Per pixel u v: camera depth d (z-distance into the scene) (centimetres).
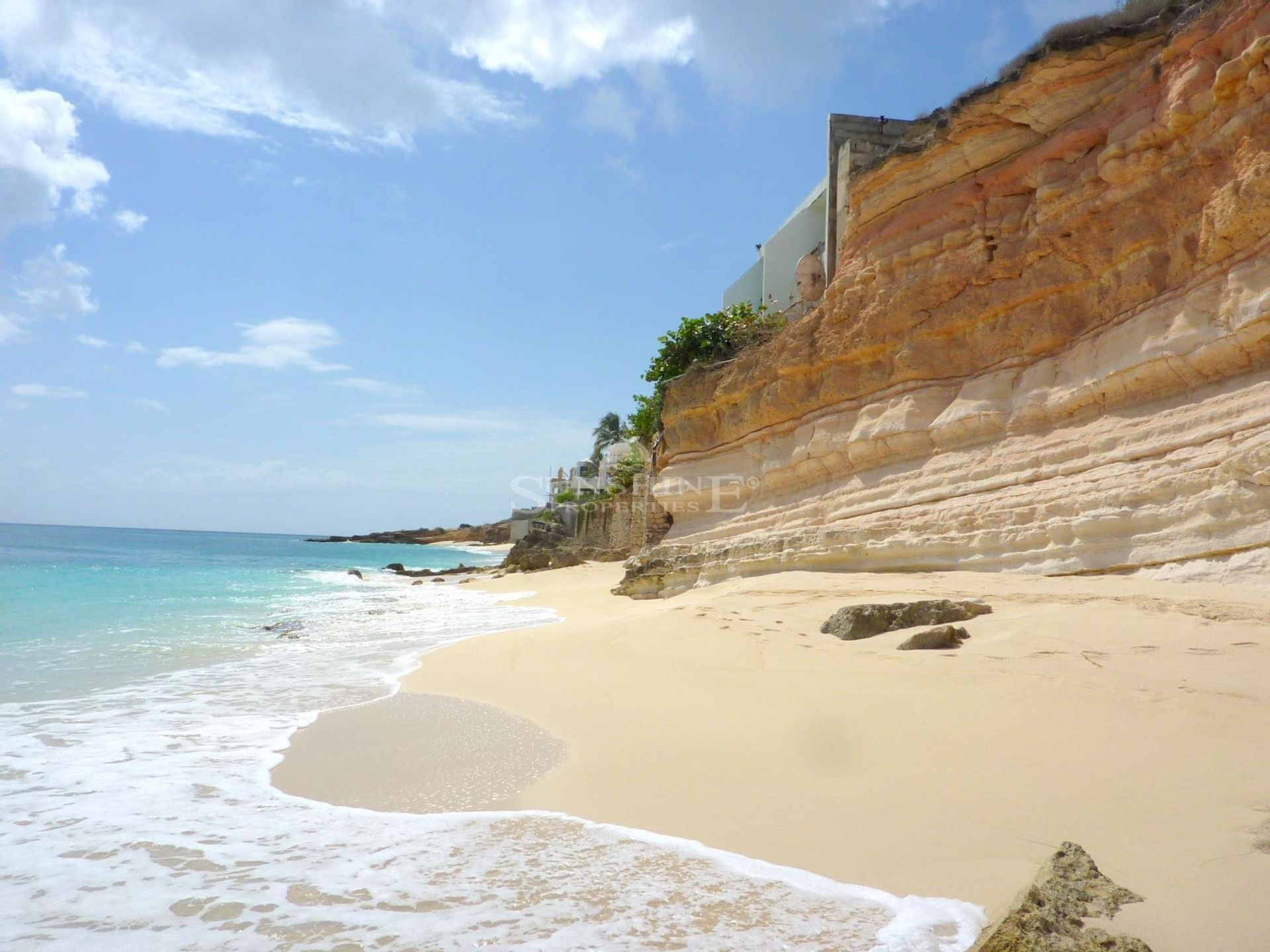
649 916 342
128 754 625
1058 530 1147
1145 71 1277
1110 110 1336
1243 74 1095
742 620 1096
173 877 398
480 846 426
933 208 1584
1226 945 279
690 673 834
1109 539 1090
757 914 339
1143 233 1227
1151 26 1315
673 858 398
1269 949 274
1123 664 662
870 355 1662
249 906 366
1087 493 1143
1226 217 1086
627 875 382
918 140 1647
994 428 1389
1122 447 1156
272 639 1405
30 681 966
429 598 2744
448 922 345
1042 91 1419
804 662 816
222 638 1431
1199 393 1110
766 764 525
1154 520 1049
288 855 424
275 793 528
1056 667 672
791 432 1870
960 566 1273
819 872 373
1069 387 1290
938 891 346
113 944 334
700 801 472
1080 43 1360
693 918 339
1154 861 342
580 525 5419
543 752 597
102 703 823
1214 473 1002
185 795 526
